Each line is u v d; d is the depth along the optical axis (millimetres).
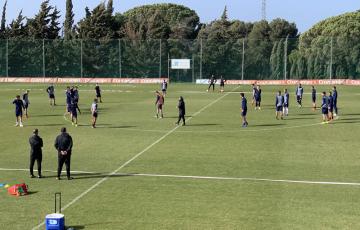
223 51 83688
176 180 19797
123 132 31859
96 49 86438
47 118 38844
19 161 23422
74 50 86750
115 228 14508
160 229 14406
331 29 101125
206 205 16594
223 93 63438
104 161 23297
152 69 85688
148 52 85375
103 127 34062
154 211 15992
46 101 52562
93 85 79500
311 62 79625
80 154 24938
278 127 33844
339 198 17375
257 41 82688
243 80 82938
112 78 86375
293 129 32938
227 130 32625
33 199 17328
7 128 33688
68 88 41594
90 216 15531
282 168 21844
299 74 80500
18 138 29625
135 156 24422
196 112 42469
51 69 87188
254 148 26406
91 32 99250
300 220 15148
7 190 18438
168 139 29234
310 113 41500
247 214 15695
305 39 83562
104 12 101125
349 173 20969
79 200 17188
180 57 85188
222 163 22828
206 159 23719
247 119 38000
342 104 48250
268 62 82250
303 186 18922
